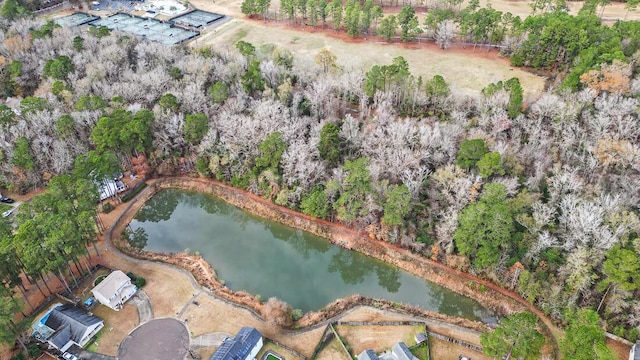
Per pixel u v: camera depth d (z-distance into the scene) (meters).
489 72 150.25
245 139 110.94
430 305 88.69
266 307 82.81
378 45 173.75
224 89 124.12
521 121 110.00
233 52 153.12
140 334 79.88
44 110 115.94
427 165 104.69
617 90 112.56
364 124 116.94
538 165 95.62
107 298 83.31
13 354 75.81
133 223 108.88
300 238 105.38
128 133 108.75
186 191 117.56
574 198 86.06
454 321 83.12
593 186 92.31
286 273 96.75
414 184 96.25
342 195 96.69
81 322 78.25
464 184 91.62
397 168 100.12
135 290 87.75
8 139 111.44
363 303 87.56
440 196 95.62
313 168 103.00
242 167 113.31
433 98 124.81
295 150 104.75
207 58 144.62
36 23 172.88
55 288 88.00
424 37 178.12
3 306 69.56
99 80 134.12
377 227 97.88
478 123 112.12
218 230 108.62
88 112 115.88
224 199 114.62
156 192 117.56
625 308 76.38
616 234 79.12
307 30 189.38
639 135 104.25
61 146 110.50
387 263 96.56
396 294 91.62
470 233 84.69
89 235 90.94
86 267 93.12
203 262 96.81
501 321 71.31
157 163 119.56
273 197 109.56
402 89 127.00
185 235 106.88
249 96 127.88
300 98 124.31
